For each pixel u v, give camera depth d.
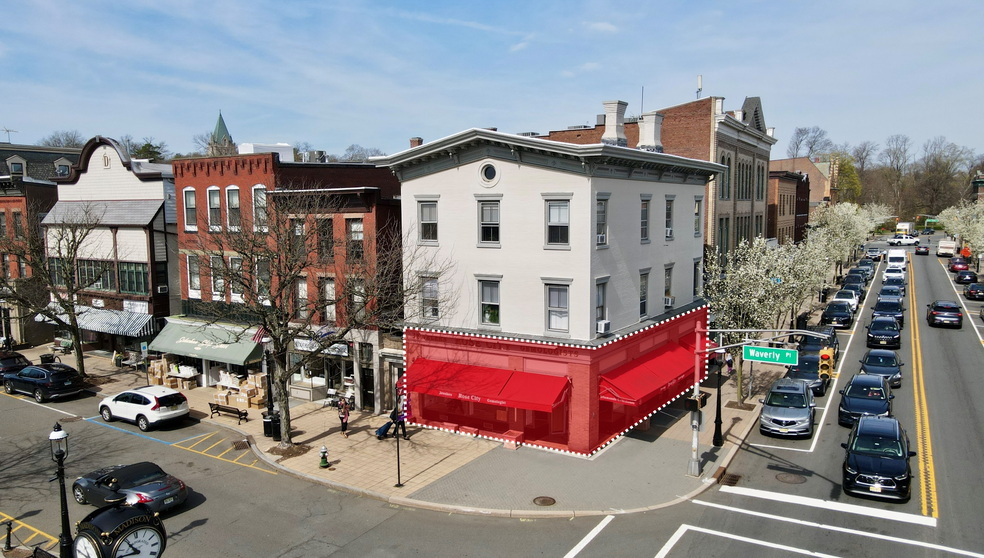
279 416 25.92
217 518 18.70
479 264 25.22
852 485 18.95
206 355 31.95
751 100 45.12
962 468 21.23
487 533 17.55
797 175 64.94
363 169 36.97
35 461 23.86
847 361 36.69
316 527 18.05
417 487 20.66
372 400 29.59
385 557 16.22
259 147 38.69
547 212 23.53
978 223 70.25
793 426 24.77
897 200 158.75
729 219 41.28
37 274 37.00
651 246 27.77
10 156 54.31
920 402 28.59
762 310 28.86
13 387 33.16
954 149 159.62
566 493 20.03
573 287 23.25
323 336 27.19
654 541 16.83
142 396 27.38
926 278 70.56
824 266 44.22
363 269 27.05
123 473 19.14
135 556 14.27
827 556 15.79
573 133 42.34
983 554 15.69
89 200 40.16
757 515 18.31
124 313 37.84
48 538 17.70
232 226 28.95
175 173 34.62
